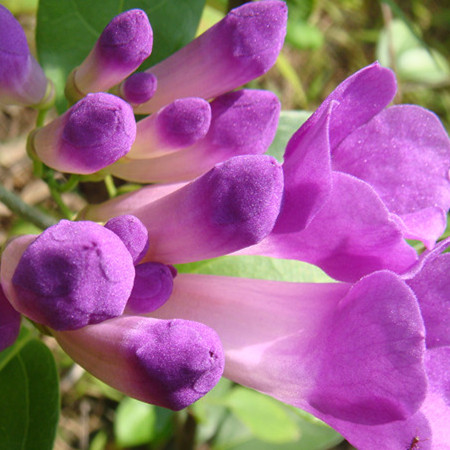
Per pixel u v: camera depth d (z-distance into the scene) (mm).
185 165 135
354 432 113
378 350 105
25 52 133
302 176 110
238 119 132
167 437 235
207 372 106
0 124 278
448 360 116
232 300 122
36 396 145
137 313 118
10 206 155
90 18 158
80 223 103
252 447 235
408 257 111
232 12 131
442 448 113
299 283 122
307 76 346
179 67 135
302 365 115
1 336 118
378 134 126
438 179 125
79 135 121
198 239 115
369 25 355
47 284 101
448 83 335
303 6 288
